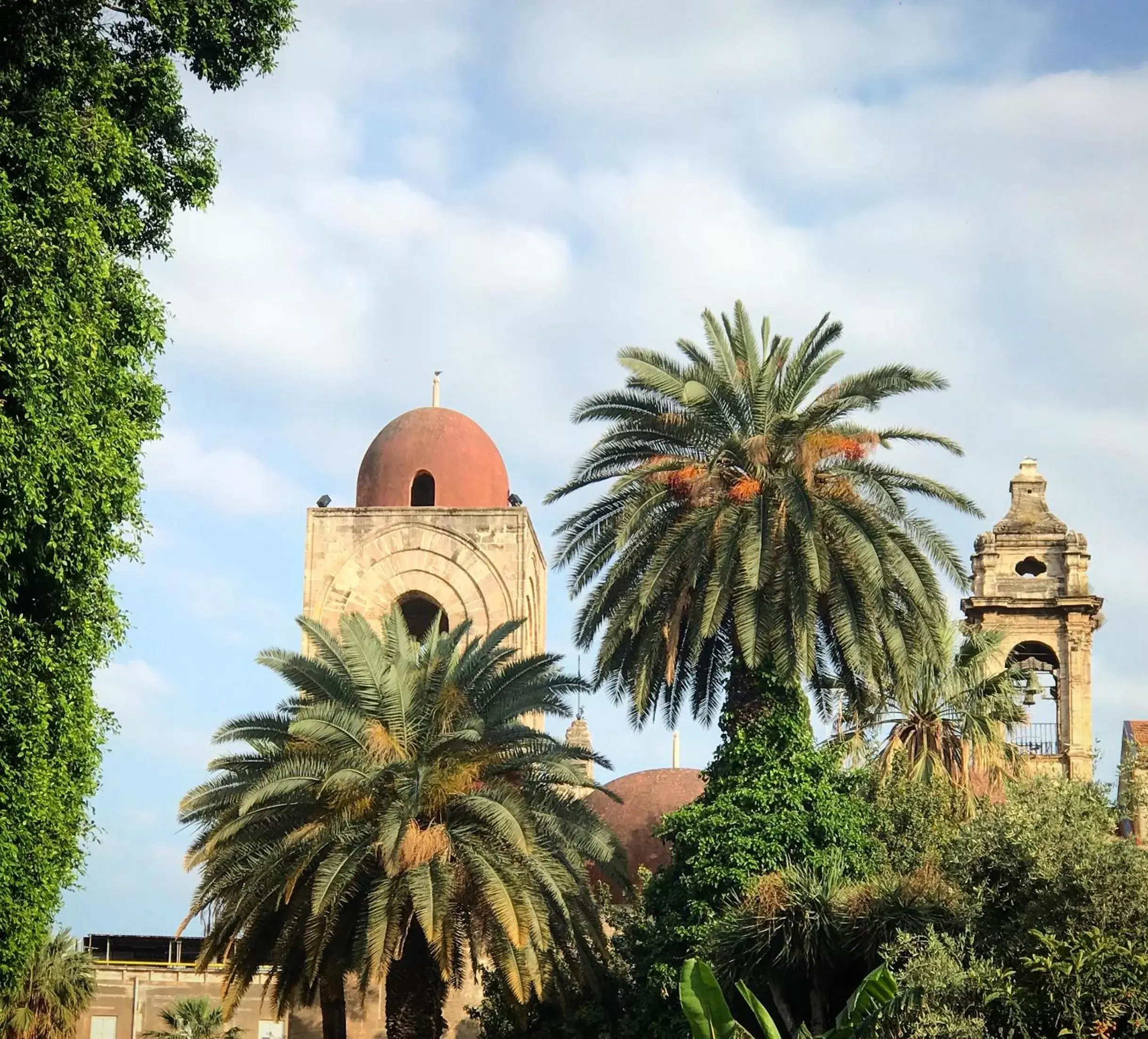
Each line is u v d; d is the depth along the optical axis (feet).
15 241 102.06
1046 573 225.76
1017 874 120.78
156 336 114.21
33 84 110.32
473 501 218.18
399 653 152.05
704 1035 102.58
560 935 148.56
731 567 142.31
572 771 148.05
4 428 99.19
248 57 123.13
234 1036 203.92
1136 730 209.77
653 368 148.15
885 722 170.09
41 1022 193.57
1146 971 106.63
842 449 144.36
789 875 132.87
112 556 109.81
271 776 139.85
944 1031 105.70
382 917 135.44
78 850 111.96
